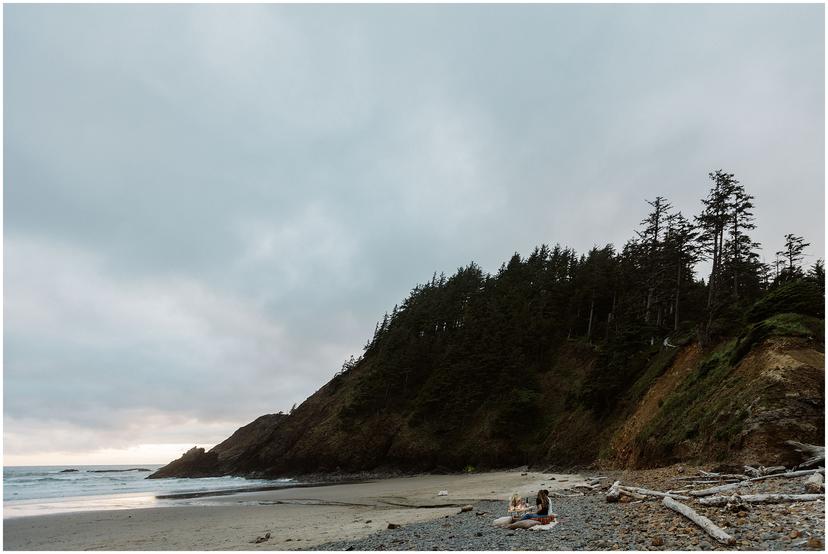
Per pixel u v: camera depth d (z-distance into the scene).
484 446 54.28
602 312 69.94
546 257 102.56
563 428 46.16
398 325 93.38
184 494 42.28
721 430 20.73
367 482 49.28
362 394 72.00
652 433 27.42
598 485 21.86
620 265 71.50
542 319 70.62
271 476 69.31
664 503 12.22
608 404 41.09
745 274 51.97
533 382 60.34
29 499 39.22
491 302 80.81
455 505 22.22
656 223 56.03
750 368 22.27
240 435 97.19
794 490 12.23
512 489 26.88
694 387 26.75
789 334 22.02
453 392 65.00
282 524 19.58
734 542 7.56
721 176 45.28
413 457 59.25
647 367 40.09
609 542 8.84
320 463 66.00
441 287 109.50
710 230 46.03
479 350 67.50
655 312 54.12
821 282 25.62
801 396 18.45
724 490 13.66
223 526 20.02
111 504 33.03
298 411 84.38
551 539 9.98
